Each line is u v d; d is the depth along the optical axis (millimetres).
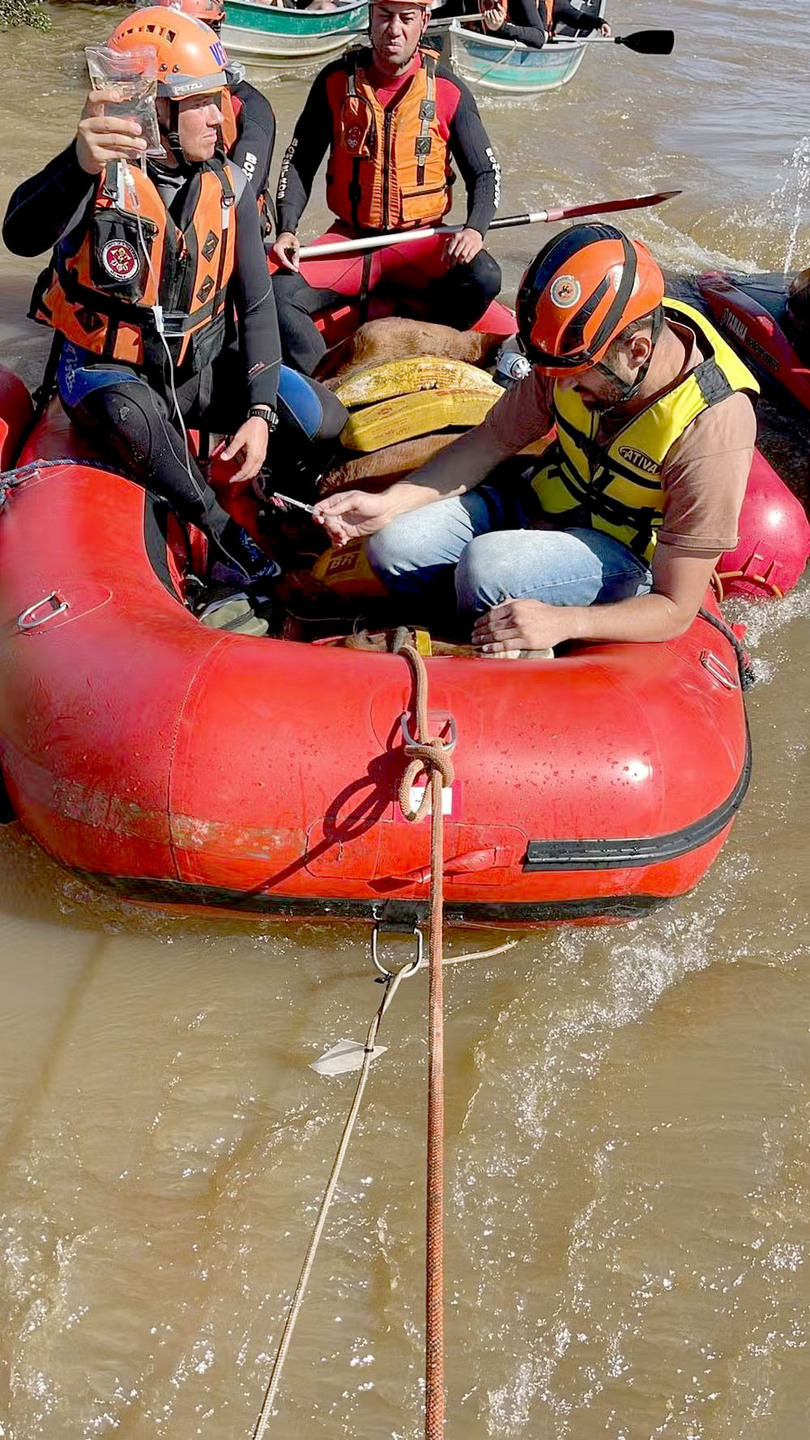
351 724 2648
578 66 9477
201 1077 2604
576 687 2779
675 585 2852
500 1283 2281
